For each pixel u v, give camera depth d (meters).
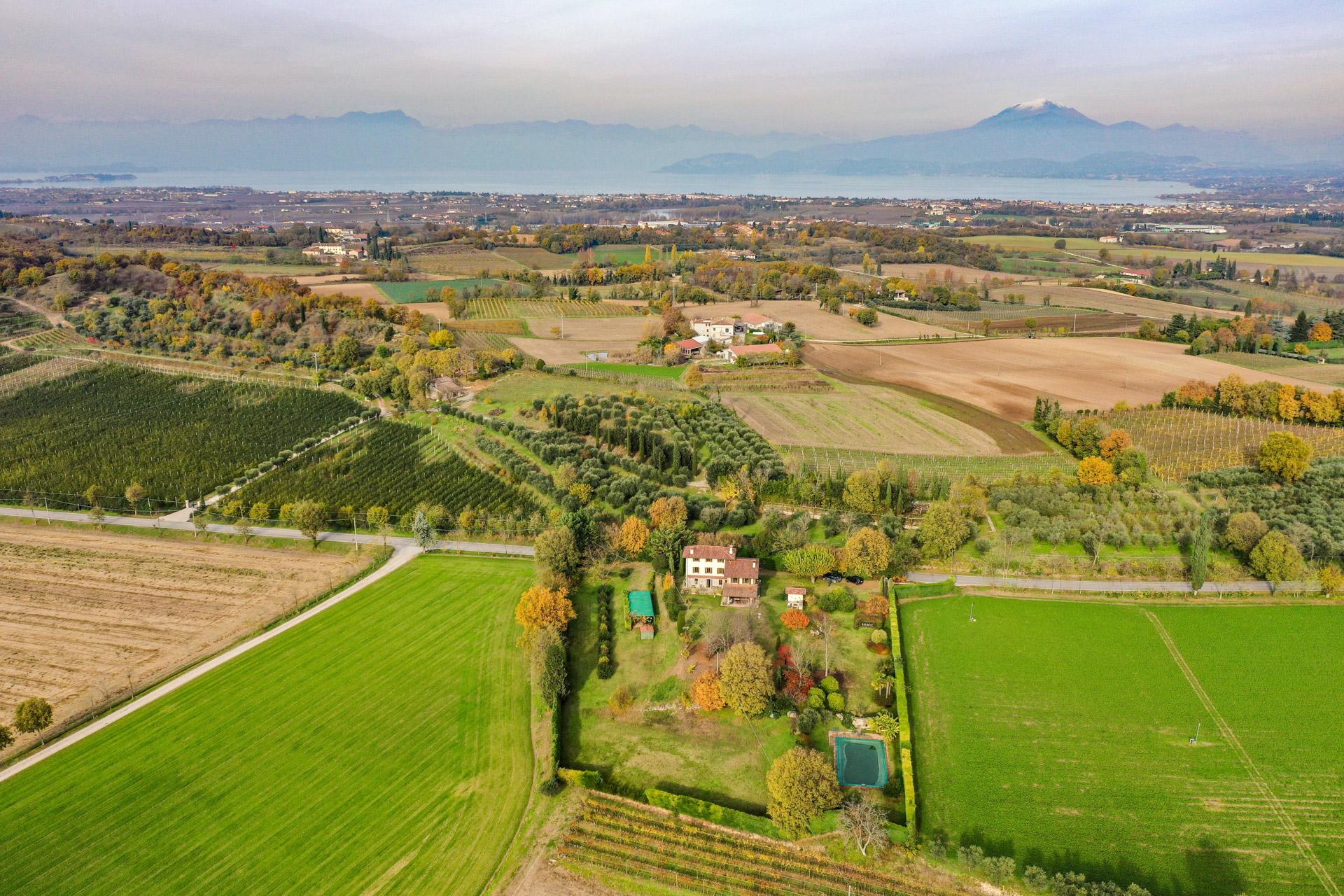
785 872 69.00
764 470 145.50
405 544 130.25
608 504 138.25
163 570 121.38
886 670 93.50
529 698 90.94
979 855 67.31
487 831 72.81
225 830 72.44
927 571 117.69
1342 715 85.75
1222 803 74.38
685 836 72.56
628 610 108.69
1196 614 105.81
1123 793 75.75
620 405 180.50
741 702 85.44
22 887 66.56
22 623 106.62
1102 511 130.62
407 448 166.00
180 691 91.88
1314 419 165.62
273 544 130.25
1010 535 122.56
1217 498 136.88
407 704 89.69
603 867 69.25
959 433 170.62
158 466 158.75
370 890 66.56
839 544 124.62
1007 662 96.00
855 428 173.75
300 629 105.00
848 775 78.88
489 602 111.81
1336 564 114.62
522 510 137.25
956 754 81.12
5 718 87.38
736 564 111.44
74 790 77.06
